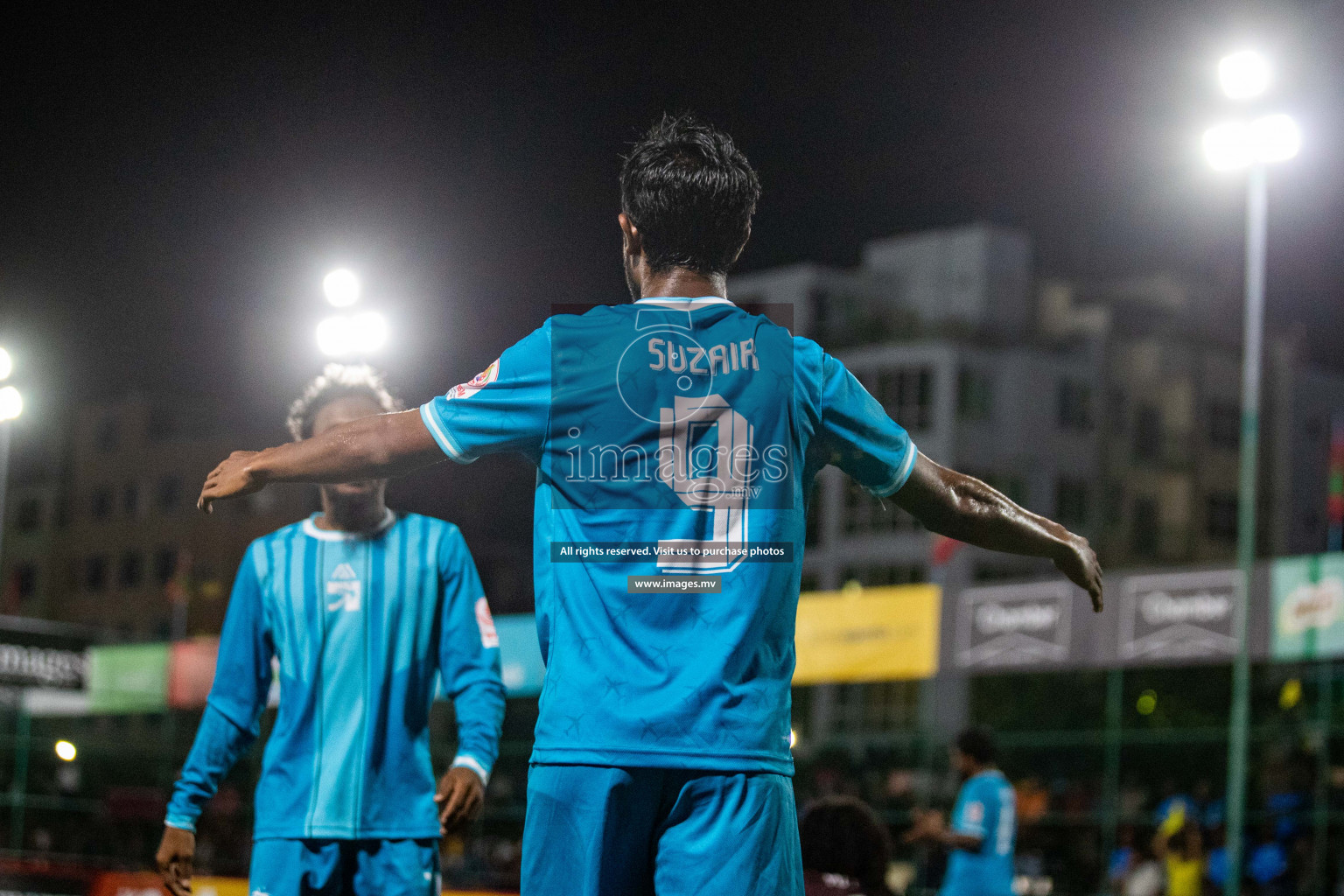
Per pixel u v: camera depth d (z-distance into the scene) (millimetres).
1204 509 117562
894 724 83000
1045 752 73250
